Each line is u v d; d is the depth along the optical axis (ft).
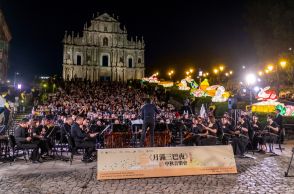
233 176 33.09
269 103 58.54
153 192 27.78
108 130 50.90
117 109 84.23
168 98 136.05
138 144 51.21
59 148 51.88
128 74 341.00
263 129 51.13
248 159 41.75
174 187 29.22
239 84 146.30
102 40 332.39
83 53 325.62
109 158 32.42
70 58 319.27
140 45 346.13
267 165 38.17
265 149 49.39
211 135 45.21
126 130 49.39
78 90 169.99
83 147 40.16
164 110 74.95
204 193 27.43
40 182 30.99
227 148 35.12
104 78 332.39
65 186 29.63
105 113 71.41
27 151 47.24
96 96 141.28
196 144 49.39
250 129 48.21
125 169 32.37
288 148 51.21
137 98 127.24
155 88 169.78
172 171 33.22
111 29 334.85
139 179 32.07
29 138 40.19
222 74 202.49
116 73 333.62
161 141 49.16
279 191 27.96
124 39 340.18
